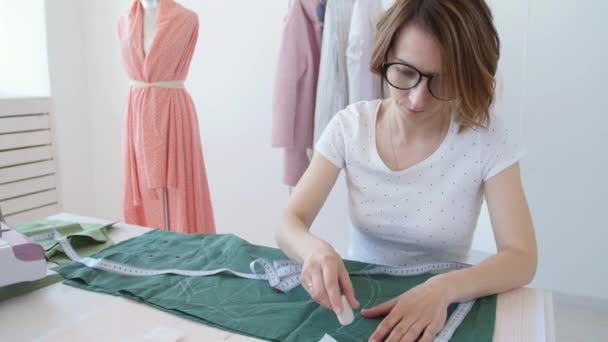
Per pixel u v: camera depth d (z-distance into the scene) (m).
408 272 0.83
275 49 2.18
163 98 1.59
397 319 0.64
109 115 2.61
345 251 2.21
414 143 0.91
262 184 2.36
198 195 1.71
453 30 0.68
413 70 0.71
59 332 0.65
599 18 1.69
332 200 2.18
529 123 1.86
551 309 0.71
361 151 0.94
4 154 2.12
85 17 2.53
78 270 0.83
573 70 1.76
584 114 1.78
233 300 0.73
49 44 2.36
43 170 2.32
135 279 0.80
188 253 0.90
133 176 1.68
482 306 0.71
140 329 0.66
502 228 0.83
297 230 0.84
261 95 2.26
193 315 0.69
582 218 1.85
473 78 0.72
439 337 0.63
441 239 0.92
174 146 1.63
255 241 2.44
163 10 1.55
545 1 1.75
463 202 0.90
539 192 1.90
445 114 0.88
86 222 1.06
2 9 2.39
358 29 1.67
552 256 1.93
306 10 1.83
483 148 0.87
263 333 0.65
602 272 1.86
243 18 2.22
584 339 1.71
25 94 2.43
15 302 0.73
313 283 0.69
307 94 1.87
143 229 1.04
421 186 0.91
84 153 2.64
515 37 1.81
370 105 0.99
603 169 1.79
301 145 1.91
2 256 0.71
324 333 0.65
